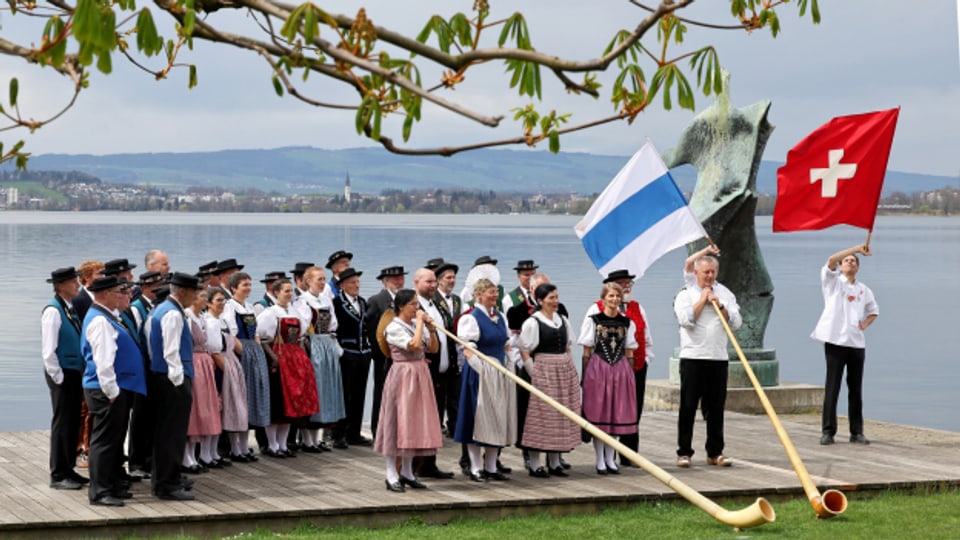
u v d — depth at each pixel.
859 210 11.67
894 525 8.99
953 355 28.97
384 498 9.33
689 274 11.12
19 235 94.31
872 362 27.69
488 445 10.06
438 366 11.80
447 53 3.79
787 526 8.92
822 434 12.44
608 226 11.19
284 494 9.48
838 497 9.28
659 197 11.19
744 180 15.46
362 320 12.21
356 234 107.19
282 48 3.79
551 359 10.30
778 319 38.31
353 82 3.79
